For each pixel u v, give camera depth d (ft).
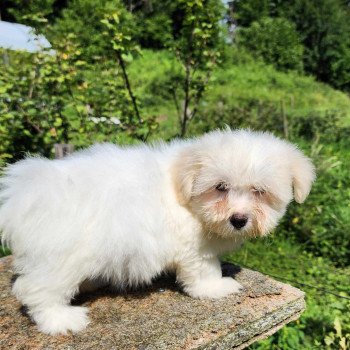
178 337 1.15
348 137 5.90
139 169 1.24
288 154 1.30
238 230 1.20
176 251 1.28
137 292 1.38
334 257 3.05
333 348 2.00
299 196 1.32
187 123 3.40
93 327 1.18
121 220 1.12
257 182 1.19
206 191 1.22
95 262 1.13
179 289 1.41
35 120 2.47
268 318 1.30
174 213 1.25
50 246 1.09
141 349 1.09
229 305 1.32
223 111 5.74
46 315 1.15
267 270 2.72
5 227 1.13
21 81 2.46
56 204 1.10
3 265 1.64
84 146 2.52
